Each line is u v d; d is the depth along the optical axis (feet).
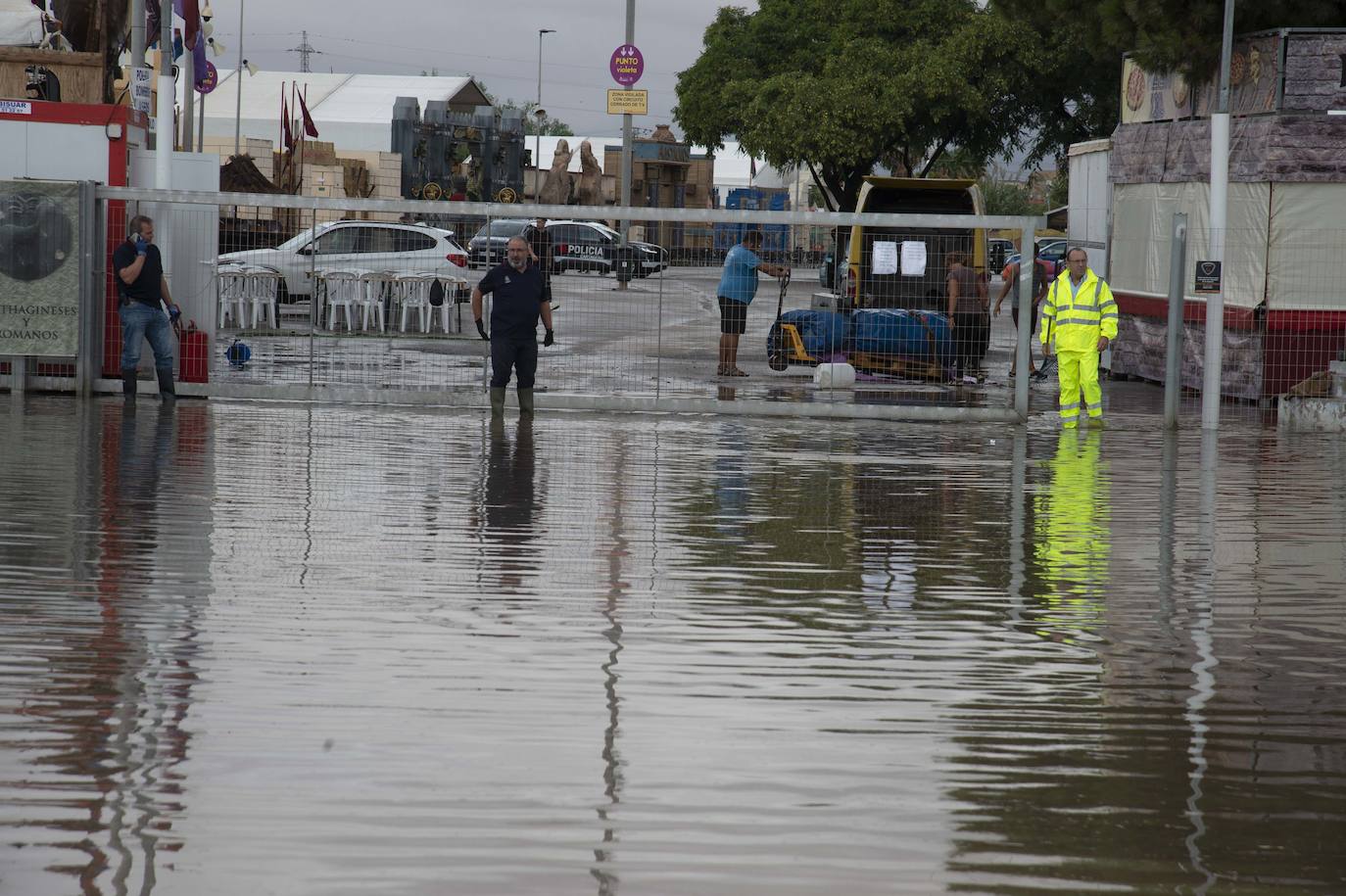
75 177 112.88
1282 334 125.59
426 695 39.65
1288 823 31.96
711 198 554.87
